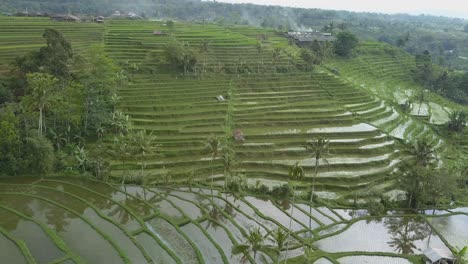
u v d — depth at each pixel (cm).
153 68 10800
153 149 7400
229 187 6588
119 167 6944
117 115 8094
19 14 16150
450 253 5019
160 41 12562
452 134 10019
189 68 10975
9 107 6806
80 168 6750
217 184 6738
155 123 8456
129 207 5797
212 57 11981
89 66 9738
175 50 10800
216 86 10562
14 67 8694
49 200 5738
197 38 13600
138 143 6569
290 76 11781
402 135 9250
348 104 10769
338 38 15262
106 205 5822
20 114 6962
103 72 8625
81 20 15600
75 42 11694
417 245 5459
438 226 6022
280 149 7850
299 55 13225
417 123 10444
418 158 6831
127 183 6538
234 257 4784
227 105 9631
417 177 6406
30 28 12456
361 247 5312
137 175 6631
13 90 8006
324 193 6731
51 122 7388
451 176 6450
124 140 6950
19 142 6438
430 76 14838
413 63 16712
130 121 8406
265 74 11575
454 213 6438
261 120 9044
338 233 5597
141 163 7056
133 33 13362
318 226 5731
